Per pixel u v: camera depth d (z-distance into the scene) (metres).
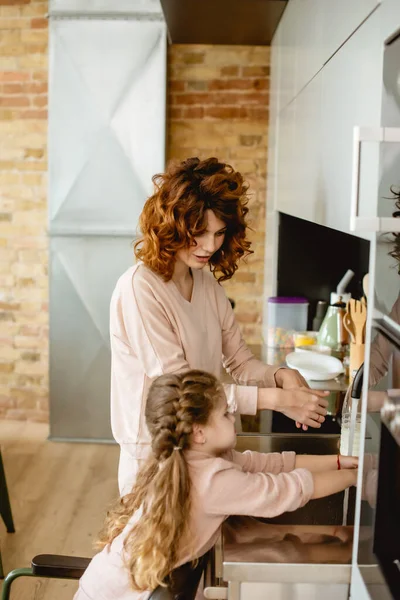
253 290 4.52
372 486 1.37
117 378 2.03
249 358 2.23
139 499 1.65
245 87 4.36
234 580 1.47
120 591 1.61
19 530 3.36
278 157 3.60
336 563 1.47
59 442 4.46
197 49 4.33
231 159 4.43
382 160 1.35
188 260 1.97
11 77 4.41
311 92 2.45
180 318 1.98
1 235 4.54
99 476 3.98
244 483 1.54
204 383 1.58
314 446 2.18
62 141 4.21
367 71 1.61
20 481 3.90
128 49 4.12
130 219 4.26
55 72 4.16
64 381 4.43
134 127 4.18
